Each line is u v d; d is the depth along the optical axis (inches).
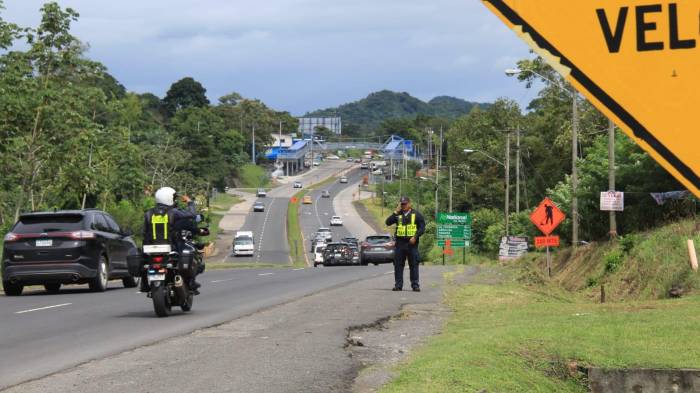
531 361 339.0
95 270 837.2
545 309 549.6
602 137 1635.1
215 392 301.3
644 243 983.0
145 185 3316.9
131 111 4874.5
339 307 598.9
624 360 334.6
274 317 541.6
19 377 342.0
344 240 2364.7
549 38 128.6
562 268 1379.2
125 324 533.6
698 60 124.0
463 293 700.0
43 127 1852.9
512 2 129.9
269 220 5162.4
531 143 3280.0
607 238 1414.9
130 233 943.7
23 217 834.2
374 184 7687.0
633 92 126.1
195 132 6565.0
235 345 417.7
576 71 127.8
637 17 125.7
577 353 346.3
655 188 1371.8
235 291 820.0
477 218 3085.6
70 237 819.4
